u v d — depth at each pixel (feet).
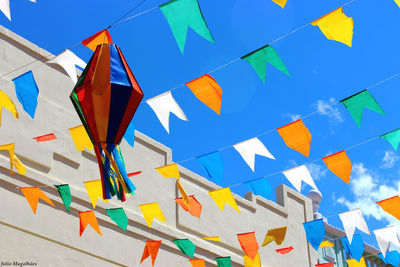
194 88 19.34
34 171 27.68
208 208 35.53
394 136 21.08
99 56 16.80
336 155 21.57
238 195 37.63
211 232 34.91
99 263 28.71
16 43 29.35
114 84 16.17
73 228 28.35
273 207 39.73
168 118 20.15
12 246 25.67
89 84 16.17
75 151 29.99
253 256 25.16
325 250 42.65
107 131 16.25
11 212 26.22
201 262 28.58
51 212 27.76
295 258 39.45
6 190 26.48
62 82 30.99
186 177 35.29
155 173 33.63
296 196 42.14
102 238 29.35
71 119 30.53
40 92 29.63
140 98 16.70
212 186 36.58
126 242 30.32
